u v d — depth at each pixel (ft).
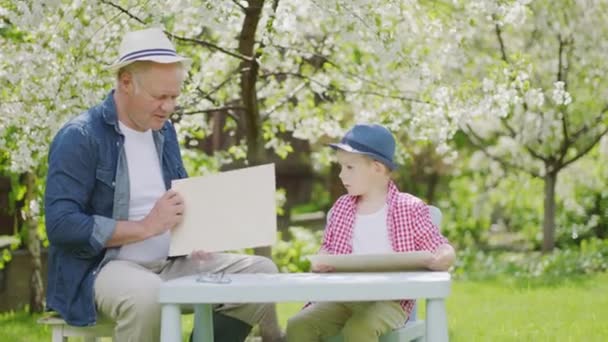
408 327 13.64
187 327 21.65
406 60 18.48
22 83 17.95
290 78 22.03
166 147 14.30
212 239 12.10
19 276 25.98
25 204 23.63
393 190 14.17
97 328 13.21
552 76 32.37
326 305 13.73
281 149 22.94
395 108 20.95
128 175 13.60
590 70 32.12
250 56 18.88
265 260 14.15
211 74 20.86
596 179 38.83
